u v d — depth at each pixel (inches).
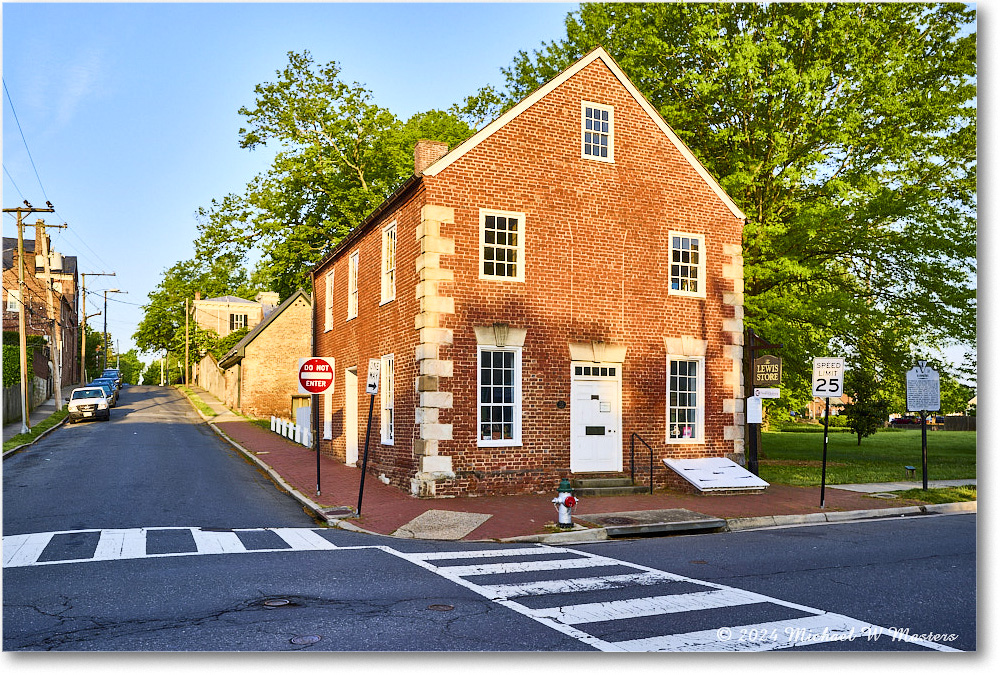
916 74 911.0
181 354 3284.9
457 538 506.6
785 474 866.8
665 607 324.8
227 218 1557.6
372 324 826.8
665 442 753.6
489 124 697.6
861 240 925.2
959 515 637.3
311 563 414.0
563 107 731.4
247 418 1696.6
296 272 1678.2
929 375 754.2
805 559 436.5
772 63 908.6
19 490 681.6
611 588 359.9
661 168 776.9
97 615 305.0
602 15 1064.8
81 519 550.3
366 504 622.2
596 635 284.0
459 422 665.0
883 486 773.3
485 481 668.1
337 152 1533.0
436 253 668.1
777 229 892.0
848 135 880.3
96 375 3732.8
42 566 398.6
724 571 402.3
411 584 364.5
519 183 706.8
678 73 994.7
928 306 916.0
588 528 527.2
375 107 1536.7
